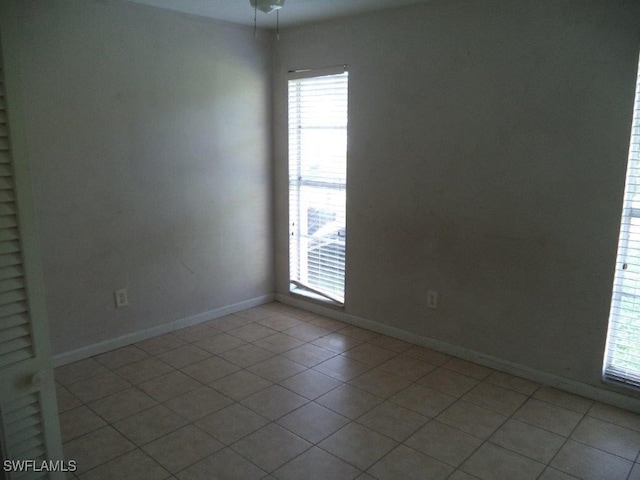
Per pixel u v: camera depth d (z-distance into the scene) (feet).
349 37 10.95
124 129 10.12
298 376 9.41
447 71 9.52
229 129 12.01
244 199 12.64
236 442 7.34
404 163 10.45
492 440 7.42
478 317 9.82
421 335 10.80
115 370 9.62
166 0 9.66
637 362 8.13
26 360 4.51
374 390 8.90
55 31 8.94
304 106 12.17
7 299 4.33
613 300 8.20
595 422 7.90
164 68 10.58
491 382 9.21
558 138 8.34
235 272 12.77
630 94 7.54
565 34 8.04
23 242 4.36
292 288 13.46
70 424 7.77
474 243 9.64
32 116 8.82
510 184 9.00
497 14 8.73
